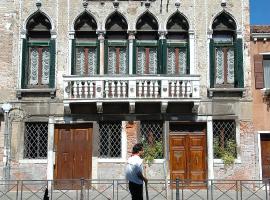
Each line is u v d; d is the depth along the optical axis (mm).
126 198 16609
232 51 19844
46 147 19203
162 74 18891
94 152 18969
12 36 19531
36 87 19516
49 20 19672
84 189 16953
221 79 19719
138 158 11453
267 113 19234
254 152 19047
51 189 15898
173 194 17594
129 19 19703
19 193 17797
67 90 18641
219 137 19328
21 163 18938
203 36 19641
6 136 18984
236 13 19750
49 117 19188
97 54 19578
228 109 19250
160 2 19797
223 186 18750
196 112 19141
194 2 19844
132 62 19484
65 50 19547
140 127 19172
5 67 19359
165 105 18641
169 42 19844
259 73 19438
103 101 18516
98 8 19750
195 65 19469
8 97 19188
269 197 15992
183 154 19188
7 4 19734
